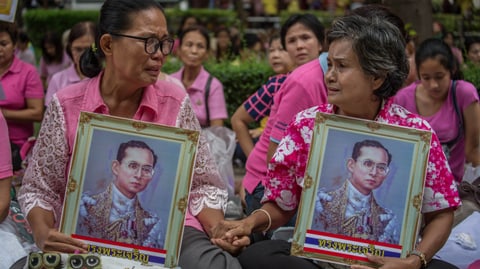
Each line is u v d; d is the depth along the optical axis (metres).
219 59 8.71
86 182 2.77
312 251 2.67
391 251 2.66
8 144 3.10
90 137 2.77
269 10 14.82
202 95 5.74
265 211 2.85
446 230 2.74
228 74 7.39
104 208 2.77
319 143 2.67
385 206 2.67
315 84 3.51
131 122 2.77
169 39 2.82
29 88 5.42
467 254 3.38
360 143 2.67
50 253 2.64
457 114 4.27
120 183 2.77
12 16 4.71
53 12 13.95
